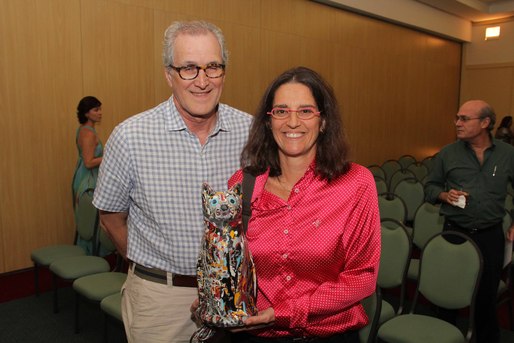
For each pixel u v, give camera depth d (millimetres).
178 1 5297
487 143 2768
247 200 1312
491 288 2727
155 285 1578
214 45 1402
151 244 1566
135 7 4922
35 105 4277
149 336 1604
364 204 1229
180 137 1526
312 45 7148
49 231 4488
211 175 1571
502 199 2727
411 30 9266
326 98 1262
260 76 6379
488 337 2750
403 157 8633
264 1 6309
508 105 10195
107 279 3068
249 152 1379
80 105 4188
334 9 7465
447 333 2332
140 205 1556
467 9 9312
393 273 2895
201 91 1415
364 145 8547
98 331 3201
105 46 4715
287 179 1319
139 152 1499
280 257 1244
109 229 1711
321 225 1222
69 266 3262
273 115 1261
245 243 1218
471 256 2529
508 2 9391
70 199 4605
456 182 2838
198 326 1529
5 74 4070
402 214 3877
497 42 10234
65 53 4430
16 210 4254
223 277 1186
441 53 10250
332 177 1240
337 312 1263
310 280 1261
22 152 4238
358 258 1225
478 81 10625
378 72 8602
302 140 1243
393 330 2369
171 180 1526
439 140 10664
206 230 1221
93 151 4184
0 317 3389
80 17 4504
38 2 4215
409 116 9609
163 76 5242
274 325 1259
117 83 4848
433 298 2652
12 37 4086
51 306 3594
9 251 4234
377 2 7898
